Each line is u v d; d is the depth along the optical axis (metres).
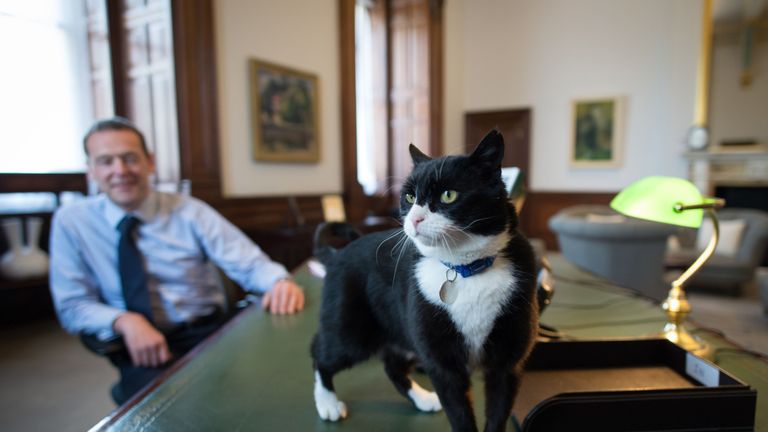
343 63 3.63
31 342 2.23
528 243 0.60
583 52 4.98
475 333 0.54
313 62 3.40
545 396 0.69
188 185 2.59
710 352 0.86
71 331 1.20
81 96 2.76
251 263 1.37
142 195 1.28
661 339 0.80
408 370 0.71
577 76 5.03
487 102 5.47
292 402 0.69
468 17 5.46
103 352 1.07
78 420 1.56
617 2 4.79
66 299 1.19
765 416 0.63
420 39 4.71
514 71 5.30
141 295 1.21
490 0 5.33
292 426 0.63
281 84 3.13
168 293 1.31
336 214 3.21
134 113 2.74
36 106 2.56
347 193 3.77
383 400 0.71
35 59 2.54
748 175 4.23
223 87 2.81
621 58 4.83
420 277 0.56
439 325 0.54
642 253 2.61
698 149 4.40
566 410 0.58
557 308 1.17
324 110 3.54
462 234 0.53
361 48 4.52
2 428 1.51
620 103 4.84
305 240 2.93
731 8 4.18
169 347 1.25
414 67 4.77
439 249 0.54
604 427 0.58
